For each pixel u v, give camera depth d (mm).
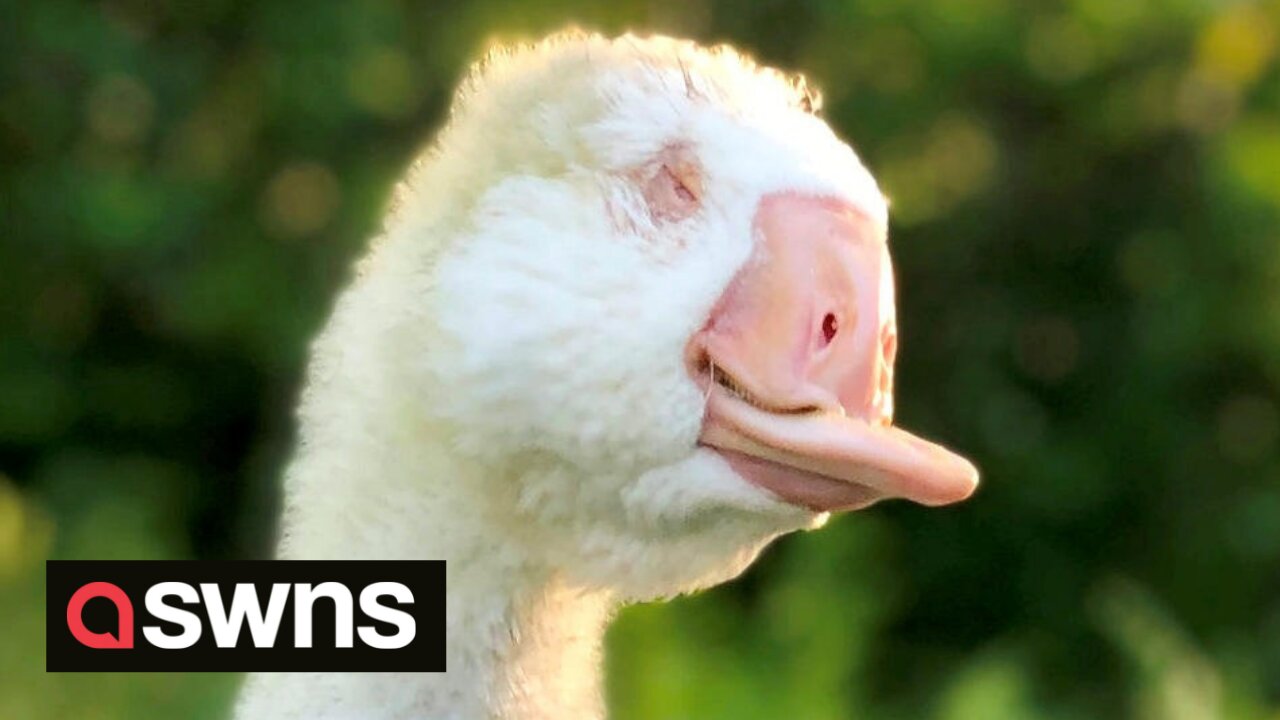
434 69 6328
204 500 6980
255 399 7031
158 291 6520
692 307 1934
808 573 5309
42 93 6270
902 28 6457
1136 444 7012
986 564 7039
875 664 6289
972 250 7074
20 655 4805
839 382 1931
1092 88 6770
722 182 1973
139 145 6441
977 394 7066
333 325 2166
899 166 6715
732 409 1941
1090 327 7125
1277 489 6910
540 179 2006
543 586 2090
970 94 6758
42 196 6242
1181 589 6945
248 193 6504
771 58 6562
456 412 1963
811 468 1930
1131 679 6094
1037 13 6551
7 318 6703
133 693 4715
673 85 2029
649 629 4727
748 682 4883
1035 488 7004
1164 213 6902
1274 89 6594
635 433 1938
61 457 6773
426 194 2096
